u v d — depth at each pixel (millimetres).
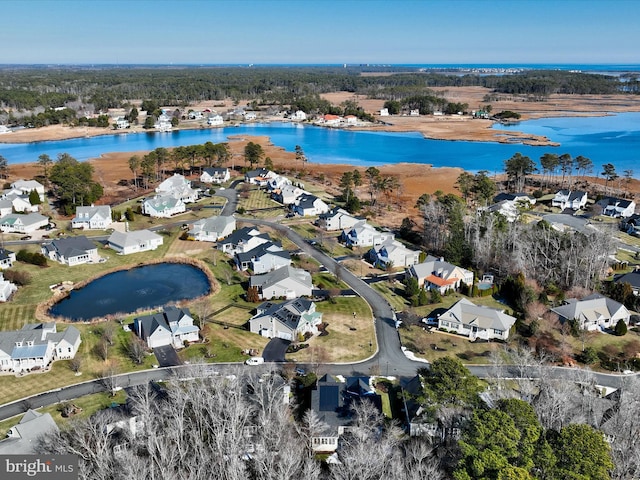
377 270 104688
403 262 106312
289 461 46031
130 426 54219
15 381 66938
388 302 90875
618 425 50625
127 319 83062
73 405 61031
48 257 108812
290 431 54531
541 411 52875
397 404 62719
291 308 81250
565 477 41125
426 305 90438
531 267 99000
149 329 75250
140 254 112125
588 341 78625
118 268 104812
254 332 79938
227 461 48562
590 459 41750
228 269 104312
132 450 48750
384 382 67625
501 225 110812
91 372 68750
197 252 113500
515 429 43656
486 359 73500
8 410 60656
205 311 82500
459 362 54656
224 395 58906
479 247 104562
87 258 107625
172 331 76062
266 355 73438
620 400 55812
